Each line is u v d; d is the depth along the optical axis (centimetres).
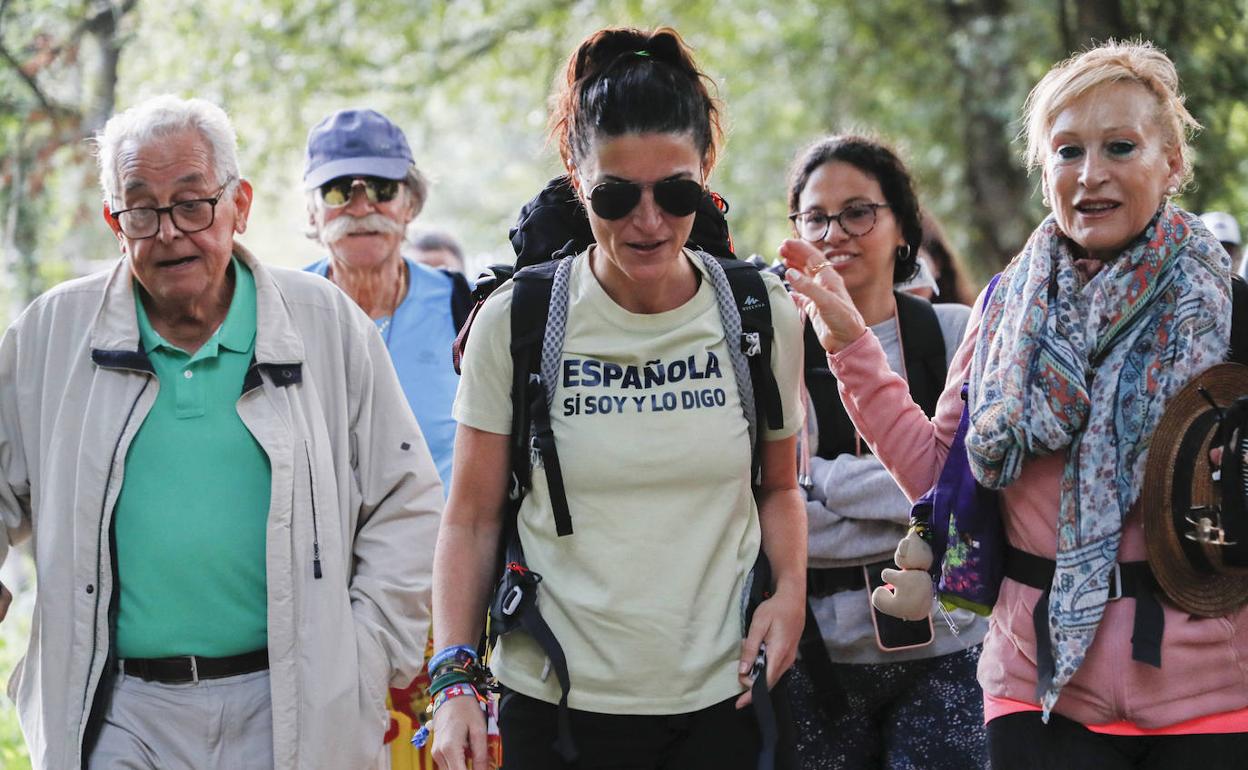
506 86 1997
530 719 360
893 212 513
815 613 479
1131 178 361
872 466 475
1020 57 1530
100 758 395
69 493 402
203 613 401
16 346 417
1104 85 365
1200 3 1356
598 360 357
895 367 503
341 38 1691
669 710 351
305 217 650
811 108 1831
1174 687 356
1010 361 366
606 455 351
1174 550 353
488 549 371
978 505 375
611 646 351
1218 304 359
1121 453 358
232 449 407
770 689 353
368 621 416
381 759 433
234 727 402
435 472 439
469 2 1806
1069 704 365
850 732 482
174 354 412
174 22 1583
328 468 415
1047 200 381
